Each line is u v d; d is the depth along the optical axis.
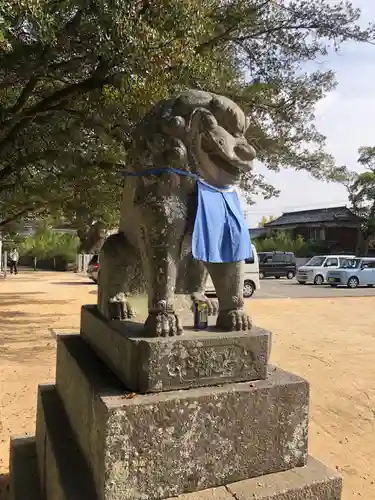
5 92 7.21
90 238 18.11
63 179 7.54
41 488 2.38
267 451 1.82
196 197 1.93
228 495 1.66
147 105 5.28
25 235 30.91
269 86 7.83
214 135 1.91
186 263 2.37
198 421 1.70
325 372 5.73
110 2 4.39
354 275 20.86
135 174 2.03
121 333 1.89
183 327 2.01
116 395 1.69
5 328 8.22
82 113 6.43
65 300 12.79
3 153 6.64
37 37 4.61
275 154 8.74
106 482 1.56
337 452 3.49
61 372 2.55
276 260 26.39
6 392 4.60
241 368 1.88
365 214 30.20
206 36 6.50
